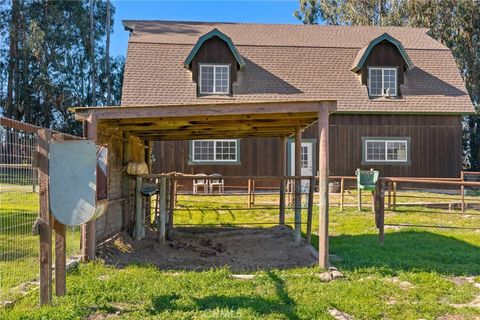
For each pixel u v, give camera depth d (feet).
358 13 103.55
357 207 41.34
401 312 13.76
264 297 14.88
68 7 100.73
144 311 13.47
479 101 93.35
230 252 23.80
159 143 54.85
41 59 93.76
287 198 43.06
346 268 19.27
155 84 54.70
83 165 13.46
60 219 13.42
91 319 12.86
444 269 19.15
